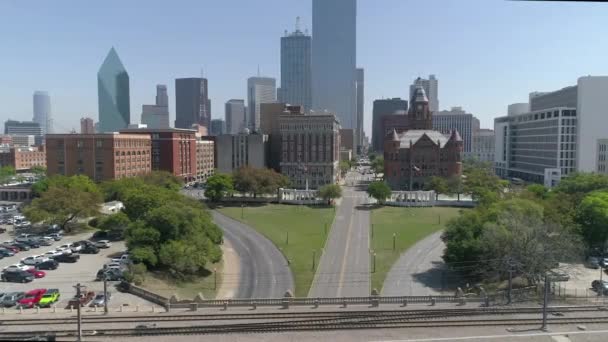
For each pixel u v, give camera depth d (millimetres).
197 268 83438
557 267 75312
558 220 96812
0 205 162125
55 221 116688
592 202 98688
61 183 150000
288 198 184125
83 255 94812
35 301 62000
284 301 60594
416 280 82562
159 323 52469
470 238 83812
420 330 49812
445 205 172250
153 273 80188
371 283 81062
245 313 55656
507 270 69812
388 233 122562
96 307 60219
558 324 51812
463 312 55969
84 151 182375
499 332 49094
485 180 180250
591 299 65312
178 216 89000
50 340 38375
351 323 51844
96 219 124500
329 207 168750
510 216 82438
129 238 85000
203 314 55000
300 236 119812
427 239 115125
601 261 87750
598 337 47438
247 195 195375
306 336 48000
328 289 77812
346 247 107688
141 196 110688
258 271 89312
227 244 111188
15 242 100750
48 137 185000
